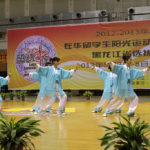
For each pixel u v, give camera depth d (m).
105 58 11.52
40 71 6.45
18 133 2.50
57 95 6.53
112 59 11.46
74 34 11.84
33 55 12.34
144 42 11.10
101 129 4.20
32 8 14.87
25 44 12.41
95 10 13.76
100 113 6.58
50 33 12.12
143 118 5.50
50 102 7.12
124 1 13.32
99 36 11.56
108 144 2.29
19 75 12.53
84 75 11.77
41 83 7.16
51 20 13.34
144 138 2.21
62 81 11.95
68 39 11.91
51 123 4.90
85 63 11.74
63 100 6.47
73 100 11.69
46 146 3.09
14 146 2.41
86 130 4.12
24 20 13.80
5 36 14.74
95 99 12.07
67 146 3.08
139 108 7.77
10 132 2.45
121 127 2.32
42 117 5.84
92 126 4.51
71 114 6.39
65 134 3.80
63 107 6.50
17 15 15.05
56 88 6.48
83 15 12.80
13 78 12.59
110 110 6.05
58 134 3.80
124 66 6.05
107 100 6.59
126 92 5.96
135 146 2.18
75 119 5.46
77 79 11.83
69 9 14.30
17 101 11.48
